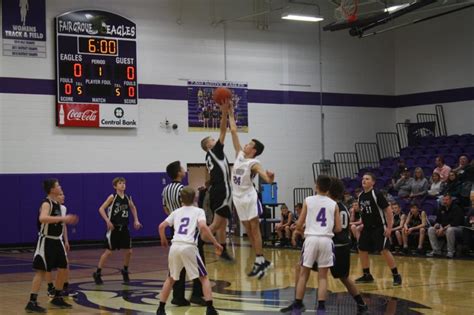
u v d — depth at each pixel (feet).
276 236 68.33
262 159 74.28
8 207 61.87
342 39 78.84
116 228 38.55
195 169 71.61
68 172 64.90
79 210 64.80
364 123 79.71
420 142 74.23
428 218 53.47
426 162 66.90
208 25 72.13
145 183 68.13
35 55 63.77
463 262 46.42
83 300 32.58
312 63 77.25
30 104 63.57
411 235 53.21
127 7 68.03
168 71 69.92
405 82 79.97
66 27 64.69
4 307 30.83
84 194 65.05
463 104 73.41
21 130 63.16
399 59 80.74
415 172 59.88
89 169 65.82
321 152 77.41
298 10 73.20
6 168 62.54
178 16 70.59
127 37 67.62
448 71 74.95
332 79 78.28
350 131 79.00
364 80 79.87
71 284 38.50
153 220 68.28
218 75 72.43
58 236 30.12
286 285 36.96
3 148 62.49
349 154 78.79
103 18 66.39
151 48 69.10
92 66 65.67
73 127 65.16
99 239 65.46
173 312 28.94
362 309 27.73
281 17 68.85
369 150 79.77
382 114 80.69
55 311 29.58
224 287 36.29
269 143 74.69
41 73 64.03
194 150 70.95
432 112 76.69
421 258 49.44
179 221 26.81
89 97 65.51
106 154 66.64
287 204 75.15
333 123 78.18
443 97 75.56
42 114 63.98
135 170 67.92
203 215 26.76
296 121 76.23
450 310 28.12
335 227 27.43
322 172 76.48
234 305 30.42
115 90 66.74
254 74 74.28
